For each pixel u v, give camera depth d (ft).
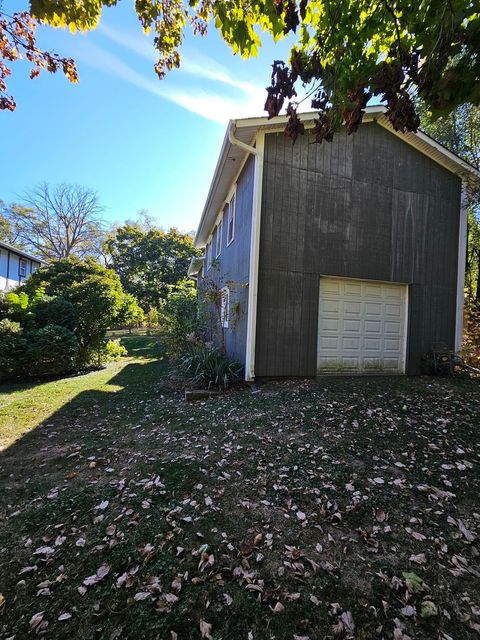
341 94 8.05
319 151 22.34
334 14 7.41
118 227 105.09
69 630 5.46
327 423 13.78
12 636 5.39
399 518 8.14
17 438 13.62
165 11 9.55
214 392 19.03
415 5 6.83
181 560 6.88
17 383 25.11
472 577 6.42
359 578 6.40
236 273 26.03
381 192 24.00
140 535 7.62
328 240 22.58
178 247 96.68
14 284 63.72
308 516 8.23
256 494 9.16
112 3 8.71
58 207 95.50
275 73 8.05
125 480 9.99
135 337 67.67
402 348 24.89
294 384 20.20
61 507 8.72
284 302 21.57
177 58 10.53
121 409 17.56
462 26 6.56
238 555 7.00
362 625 5.49
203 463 10.86
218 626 5.51
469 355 26.32
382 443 12.02
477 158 34.09
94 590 6.20
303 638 5.29
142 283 89.20
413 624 5.51
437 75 6.91
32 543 7.45
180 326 28.99
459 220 26.45
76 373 29.71
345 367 23.49
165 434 13.52
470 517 8.20
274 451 11.57
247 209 22.94
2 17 10.46
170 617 5.66
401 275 24.53
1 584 6.37
